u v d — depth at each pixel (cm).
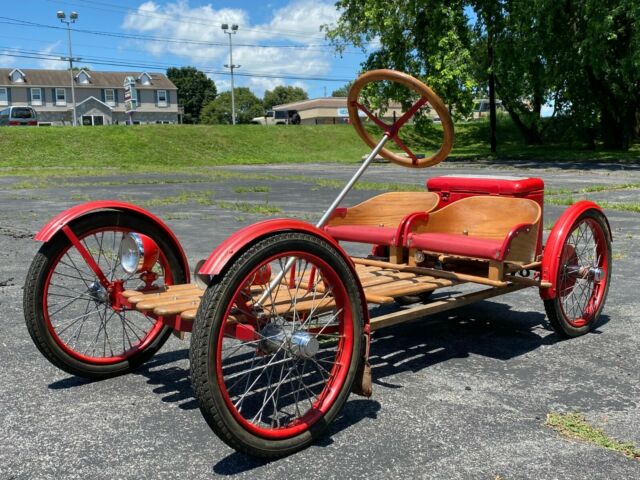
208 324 226
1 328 411
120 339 385
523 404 294
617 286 523
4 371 337
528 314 453
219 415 226
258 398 299
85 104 6141
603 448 250
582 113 2847
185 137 3122
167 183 1633
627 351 370
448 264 406
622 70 2294
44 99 6425
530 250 366
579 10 2281
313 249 251
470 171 1978
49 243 312
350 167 2436
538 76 2531
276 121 6581
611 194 1220
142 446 253
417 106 349
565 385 317
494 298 500
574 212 386
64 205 1123
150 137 3027
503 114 4228
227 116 9350
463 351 372
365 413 284
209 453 247
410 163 379
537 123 3281
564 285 389
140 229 333
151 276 325
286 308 275
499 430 266
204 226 852
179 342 392
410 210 419
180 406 294
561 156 2583
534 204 376
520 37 2480
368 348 270
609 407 290
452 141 349
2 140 2720
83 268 590
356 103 370
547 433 264
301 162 2897
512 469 234
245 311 259
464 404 294
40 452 248
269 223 247
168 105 7088
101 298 321
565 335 392
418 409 288
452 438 259
